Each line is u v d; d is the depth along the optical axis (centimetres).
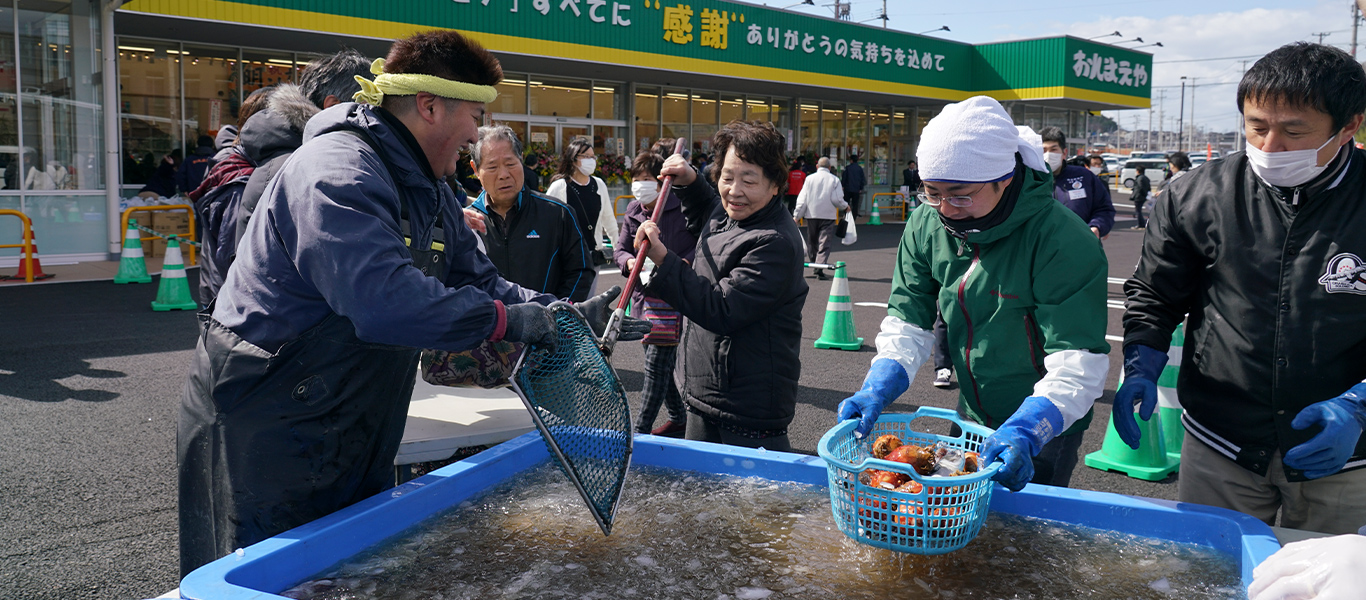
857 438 181
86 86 1076
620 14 1536
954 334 217
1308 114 165
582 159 596
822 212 1096
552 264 363
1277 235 184
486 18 1374
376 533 164
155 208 1138
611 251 1159
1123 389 193
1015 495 176
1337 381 183
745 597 144
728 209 254
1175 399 420
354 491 183
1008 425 166
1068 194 571
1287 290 184
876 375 200
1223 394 201
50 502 343
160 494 354
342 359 169
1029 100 2209
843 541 166
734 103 2047
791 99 2150
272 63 1389
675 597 144
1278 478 197
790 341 261
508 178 344
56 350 618
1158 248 207
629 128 1841
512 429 267
